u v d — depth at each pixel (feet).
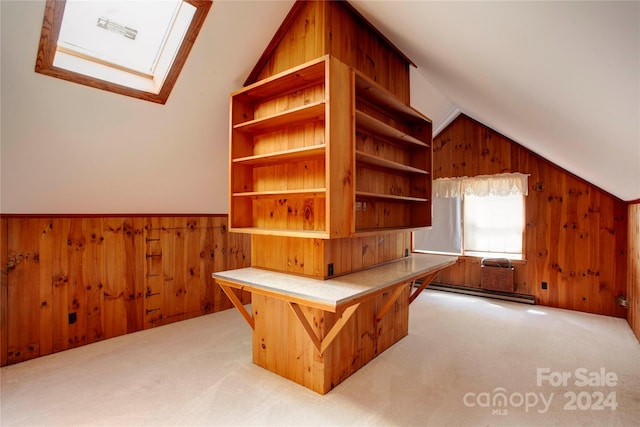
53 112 7.55
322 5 7.59
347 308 6.29
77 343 9.98
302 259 7.84
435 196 17.44
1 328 8.64
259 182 8.95
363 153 7.44
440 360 8.93
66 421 6.28
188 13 7.51
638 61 3.41
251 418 6.38
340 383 7.70
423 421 6.32
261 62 9.23
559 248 14.16
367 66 8.72
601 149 7.23
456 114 16.24
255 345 8.70
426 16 6.03
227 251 14.25
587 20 3.31
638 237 10.50
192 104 9.33
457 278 16.81
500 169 15.53
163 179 10.77
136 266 11.38
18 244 8.95
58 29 6.44
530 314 13.14
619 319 12.55
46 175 8.48
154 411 6.59
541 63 4.93
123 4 7.28
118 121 8.53
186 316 12.80
